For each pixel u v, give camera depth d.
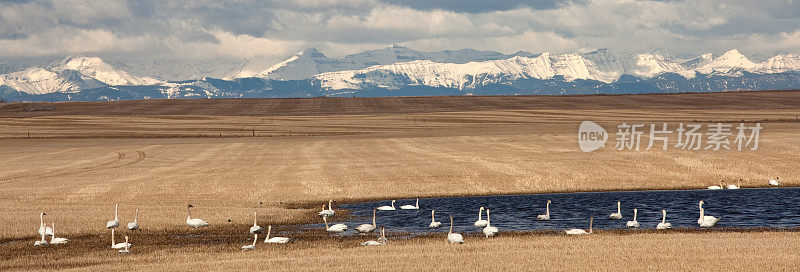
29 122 136.38
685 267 22.50
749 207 40.25
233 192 49.16
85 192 48.81
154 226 34.94
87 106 185.88
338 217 39.06
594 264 23.30
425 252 26.72
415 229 34.62
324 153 75.56
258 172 59.72
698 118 122.38
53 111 173.38
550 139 83.94
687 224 34.81
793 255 24.20
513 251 26.36
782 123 101.25
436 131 106.94
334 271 23.17
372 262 24.62
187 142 95.06
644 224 35.06
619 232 32.22
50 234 31.48
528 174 56.00
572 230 31.44
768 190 48.19
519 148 75.56
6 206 42.09
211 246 29.70
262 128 121.00
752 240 27.97
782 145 70.31
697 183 51.53
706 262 23.23
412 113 154.88
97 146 90.62
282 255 26.77
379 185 52.03
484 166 60.94
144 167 65.25
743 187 50.28
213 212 39.78
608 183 51.84
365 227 33.31
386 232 33.75
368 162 65.88
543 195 47.53
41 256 27.36
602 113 142.75
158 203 44.19
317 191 49.75
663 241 28.06
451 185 51.75
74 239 31.66
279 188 50.91
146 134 110.25
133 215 38.25
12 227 34.25
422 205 43.50
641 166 59.25
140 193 48.44
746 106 156.00
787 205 40.81
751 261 23.27
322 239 31.50
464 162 64.00
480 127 113.81
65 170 63.59
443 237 31.58
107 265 25.14
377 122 131.62
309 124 128.75
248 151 79.88
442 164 62.91
